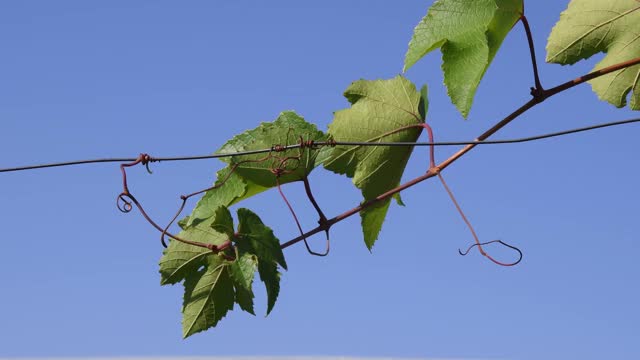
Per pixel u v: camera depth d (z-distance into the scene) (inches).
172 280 47.5
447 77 46.7
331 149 48.3
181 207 47.3
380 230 50.0
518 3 45.8
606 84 49.1
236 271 47.1
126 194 46.7
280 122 47.9
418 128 48.9
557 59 48.5
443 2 46.3
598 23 48.1
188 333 47.6
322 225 47.9
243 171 47.8
